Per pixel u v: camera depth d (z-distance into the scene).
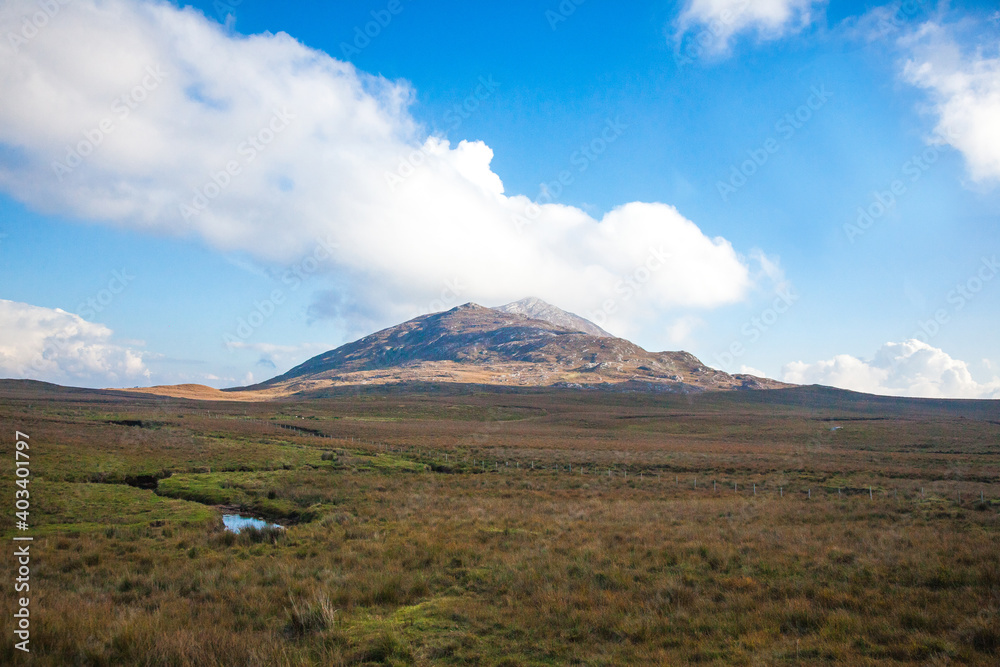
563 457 56.78
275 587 13.32
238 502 30.42
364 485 36.09
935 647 9.19
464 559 16.56
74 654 8.38
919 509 27.08
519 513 25.94
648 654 9.22
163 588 13.62
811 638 9.75
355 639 9.96
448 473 46.34
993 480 42.47
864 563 14.91
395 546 18.19
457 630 10.61
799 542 18.47
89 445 43.56
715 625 10.53
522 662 9.12
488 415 149.38
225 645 8.84
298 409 143.75
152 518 24.09
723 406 193.00
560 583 13.62
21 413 68.38
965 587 12.52
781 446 78.62
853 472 46.22
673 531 20.78
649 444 78.44
